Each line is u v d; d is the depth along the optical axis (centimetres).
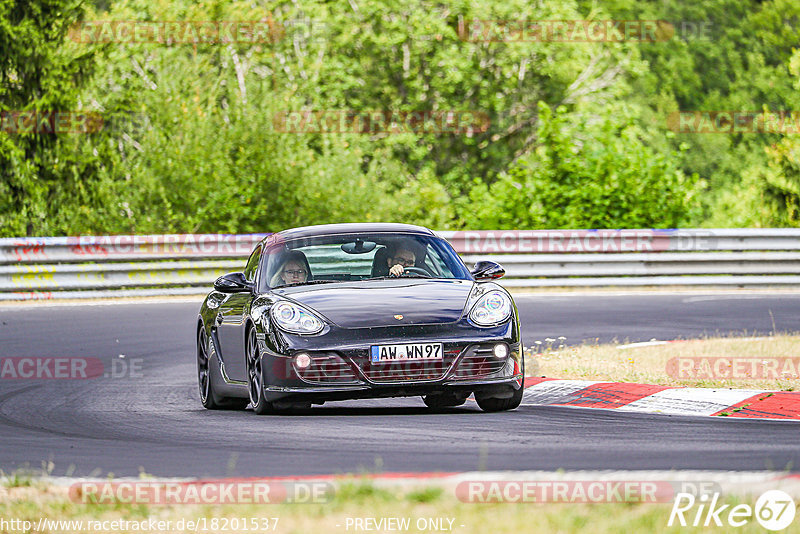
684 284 6297
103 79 9200
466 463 1903
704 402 2575
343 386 2378
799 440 2098
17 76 8256
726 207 10656
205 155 7906
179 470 1919
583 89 11756
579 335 4231
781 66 18462
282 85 10238
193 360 3844
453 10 11238
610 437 2164
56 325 4797
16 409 2884
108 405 2934
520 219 7531
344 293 2550
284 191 8088
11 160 7981
